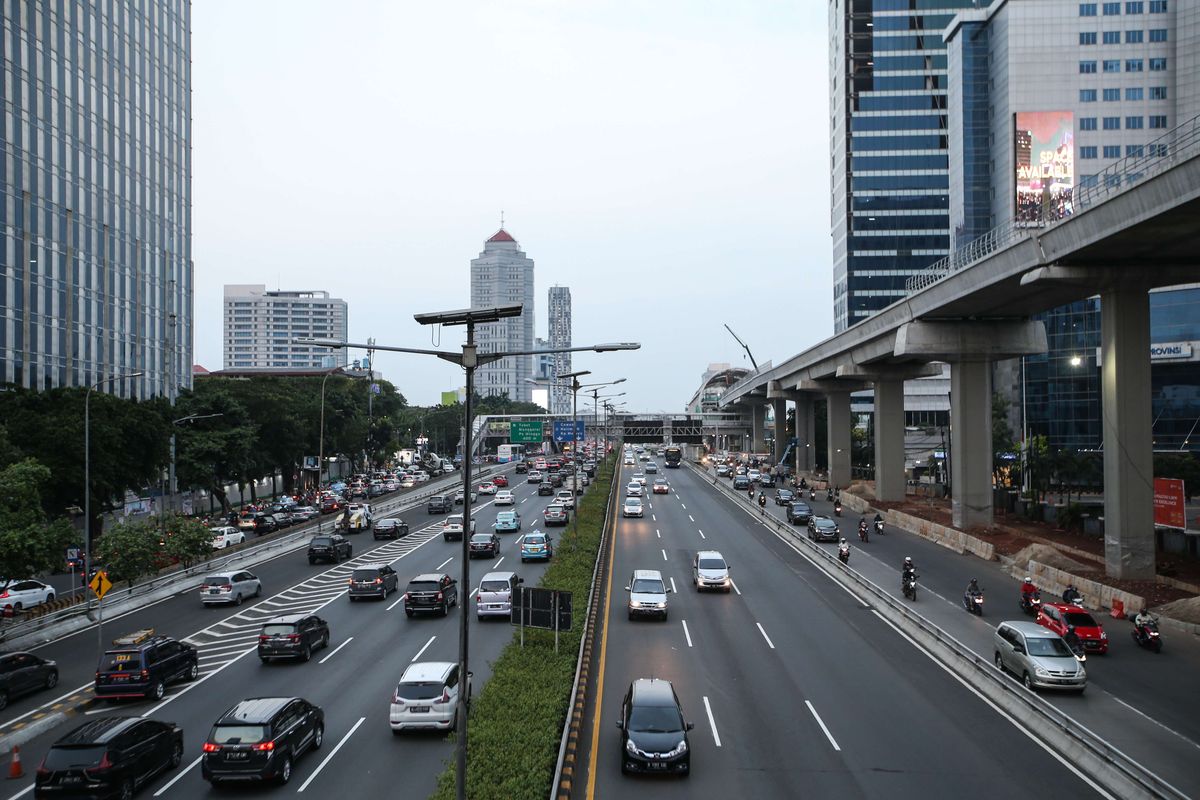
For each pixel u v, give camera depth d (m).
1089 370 99.50
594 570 46.09
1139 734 23.31
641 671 30.00
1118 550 43.66
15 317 72.31
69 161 80.19
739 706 26.23
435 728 23.55
